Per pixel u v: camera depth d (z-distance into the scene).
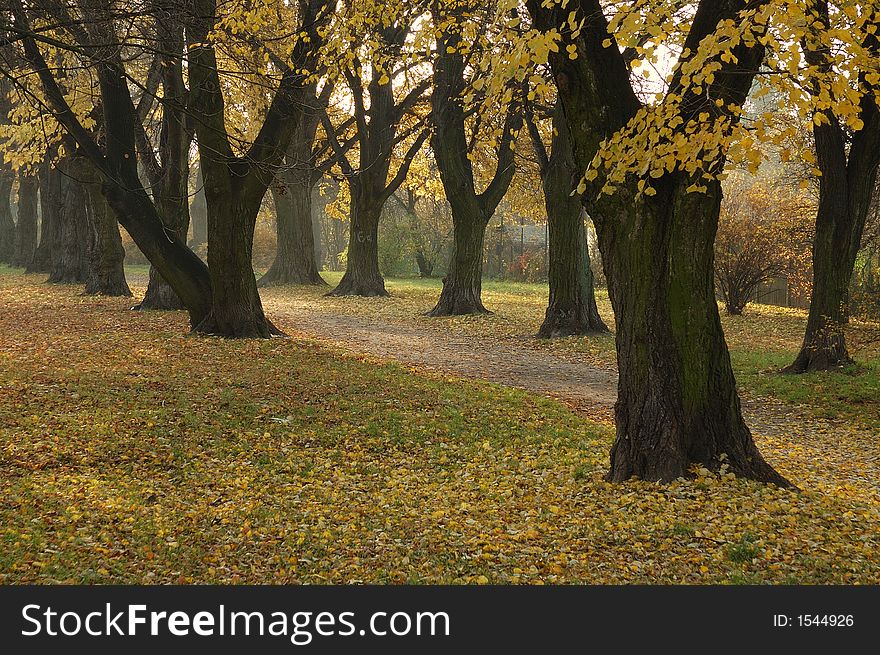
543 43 7.33
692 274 8.69
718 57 7.74
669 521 7.53
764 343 23.70
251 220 20.14
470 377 17.50
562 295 23.92
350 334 24.28
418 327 26.53
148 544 7.00
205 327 20.47
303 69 17.73
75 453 9.81
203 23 12.29
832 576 6.32
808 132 17.77
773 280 38.41
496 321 27.89
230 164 19.16
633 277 8.78
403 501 8.54
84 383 13.76
